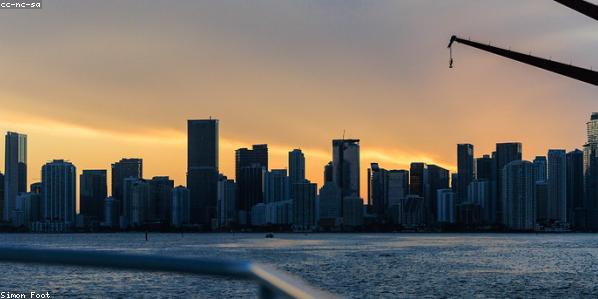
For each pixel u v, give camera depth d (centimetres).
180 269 392
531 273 14100
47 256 439
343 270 14900
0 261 452
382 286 11419
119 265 417
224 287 10381
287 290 335
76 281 11900
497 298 9775
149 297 9644
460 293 10388
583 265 16725
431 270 14838
